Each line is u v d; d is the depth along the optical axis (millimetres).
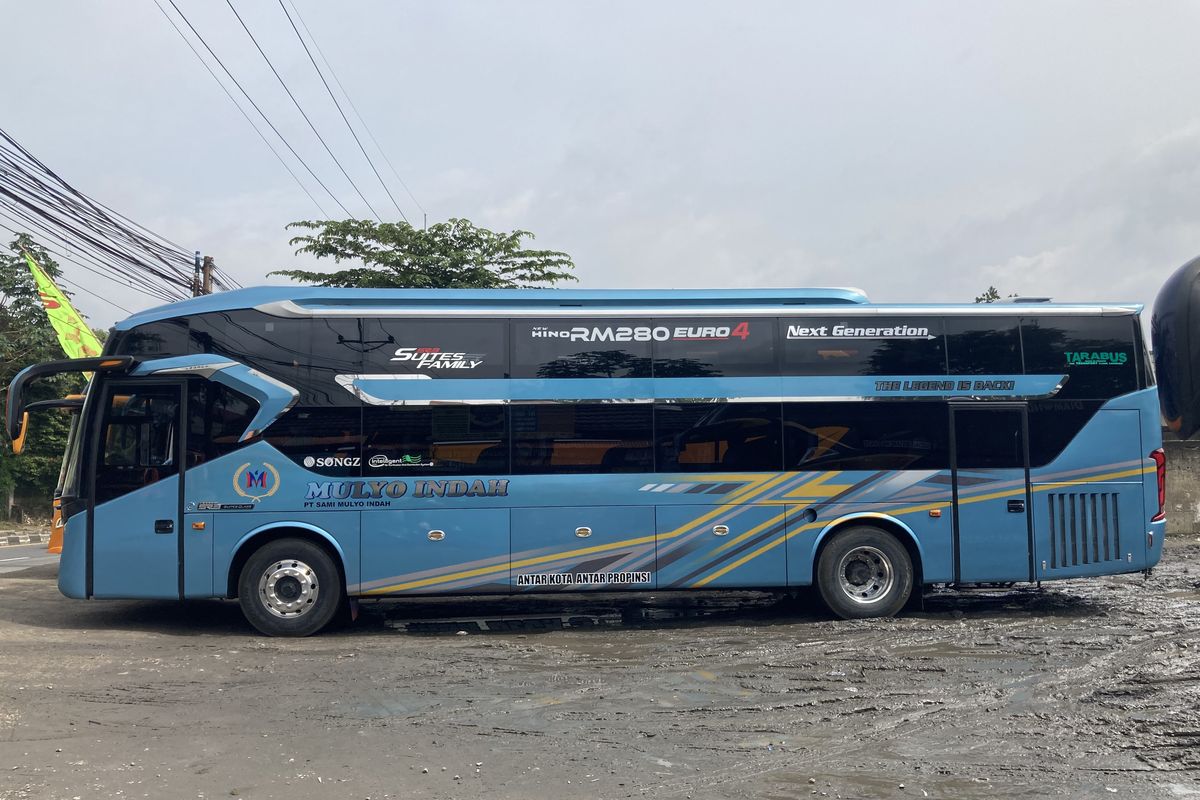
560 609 10656
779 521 9578
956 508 9703
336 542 9164
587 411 9484
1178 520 17172
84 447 9203
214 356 9289
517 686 6863
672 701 6410
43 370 8961
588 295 9672
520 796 4617
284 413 9242
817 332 9758
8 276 28172
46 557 19422
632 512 9438
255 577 9133
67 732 5660
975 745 5383
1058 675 7000
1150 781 4773
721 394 9609
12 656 7859
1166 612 9953
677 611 10398
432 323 9445
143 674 7246
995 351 9883
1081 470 9844
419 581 9211
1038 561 9719
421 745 5438
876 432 9711
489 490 9312
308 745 5438
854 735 5598
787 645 8344
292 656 8016
